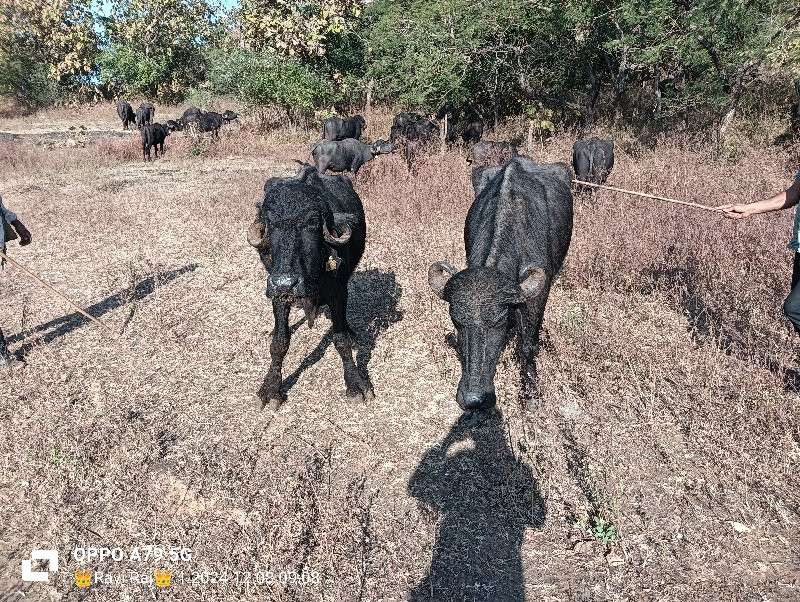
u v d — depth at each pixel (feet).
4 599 10.41
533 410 15.20
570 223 17.66
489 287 11.17
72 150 64.28
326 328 20.12
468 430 14.78
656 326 19.22
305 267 12.67
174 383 17.11
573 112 57.77
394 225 31.96
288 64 66.59
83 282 24.98
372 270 25.34
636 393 15.72
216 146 63.87
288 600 10.19
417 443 14.40
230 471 13.43
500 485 12.82
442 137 49.55
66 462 13.53
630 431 14.37
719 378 15.64
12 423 15.11
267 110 77.41
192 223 33.42
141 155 62.95
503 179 15.24
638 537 11.40
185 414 15.65
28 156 56.13
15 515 12.27
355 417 15.49
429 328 19.40
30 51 129.29
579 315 19.79
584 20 48.21
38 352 18.63
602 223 25.46
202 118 70.64
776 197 13.83
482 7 51.88
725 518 11.76
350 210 16.62
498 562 11.02
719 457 13.16
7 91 124.57
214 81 78.43
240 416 15.57
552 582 10.59
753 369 15.75
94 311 21.94
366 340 19.31
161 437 14.66
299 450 14.20
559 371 16.88
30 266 27.07
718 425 14.12
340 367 17.84
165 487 12.95
